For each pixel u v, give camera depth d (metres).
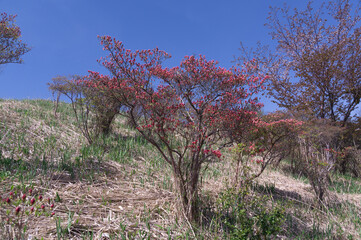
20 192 4.33
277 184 7.83
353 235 4.93
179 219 4.17
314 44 11.92
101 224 3.73
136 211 4.32
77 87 8.05
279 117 7.35
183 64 4.33
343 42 10.95
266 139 5.60
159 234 3.73
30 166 5.62
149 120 4.45
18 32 9.10
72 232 3.41
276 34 12.51
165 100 4.39
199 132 4.29
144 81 4.38
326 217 5.69
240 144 4.86
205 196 5.20
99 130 8.90
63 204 4.18
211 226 4.21
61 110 12.32
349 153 10.89
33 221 3.54
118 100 4.45
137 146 8.48
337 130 6.81
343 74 10.62
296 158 9.38
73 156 6.83
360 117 10.79
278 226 3.81
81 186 5.06
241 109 4.46
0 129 7.59
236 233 3.51
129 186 5.42
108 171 6.12
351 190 8.69
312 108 10.80
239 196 4.46
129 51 4.29
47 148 7.04
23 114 9.73
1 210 3.66
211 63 4.37
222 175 6.88
